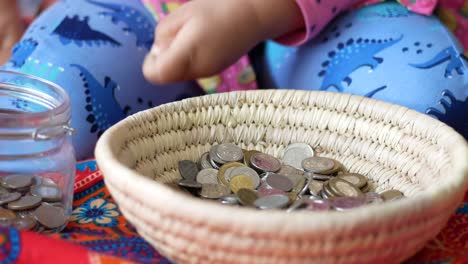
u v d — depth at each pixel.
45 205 0.74
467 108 0.91
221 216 0.50
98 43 1.04
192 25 0.92
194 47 0.92
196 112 0.82
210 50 0.93
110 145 0.64
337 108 0.83
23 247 0.56
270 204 0.63
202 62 0.94
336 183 0.73
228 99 0.84
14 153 0.73
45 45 1.01
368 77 0.95
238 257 0.51
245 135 0.85
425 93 0.90
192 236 0.52
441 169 0.67
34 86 0.79
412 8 1.02
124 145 0.70
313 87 1.03
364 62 0.97
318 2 1.01
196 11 0.93
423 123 0.75
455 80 0.92
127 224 0.78
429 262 0.68
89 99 0.99
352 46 1.01
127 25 1.10
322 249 0.50
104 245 0.69
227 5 0.95
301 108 0.85
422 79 0.91
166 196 0.53
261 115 0.85
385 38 0.99
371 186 0.78
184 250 0.54
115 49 1.05
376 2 1.07
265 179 0.75
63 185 0.76
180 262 0.57
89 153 0.99
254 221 0.49
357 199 0.65
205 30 0.92
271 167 0.79
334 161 0.80
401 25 1.00
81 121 0.97
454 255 0.70
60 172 0.76
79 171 0.89
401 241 0.53
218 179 0.76
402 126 0.78
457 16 1.13
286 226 0.49
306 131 0.85
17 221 0.70
